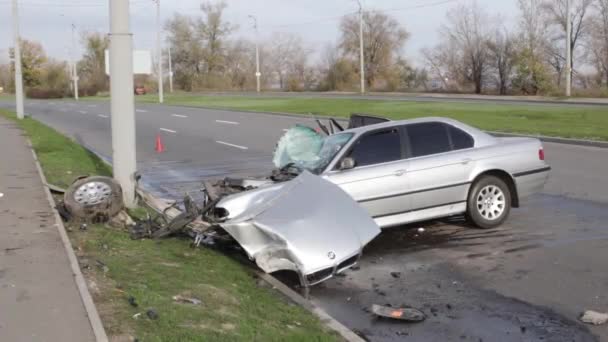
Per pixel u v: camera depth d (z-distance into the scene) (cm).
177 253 803
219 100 5909
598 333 564
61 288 618
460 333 578
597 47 6444
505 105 3834
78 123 3584
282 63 10194
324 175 861
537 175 973
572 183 1291
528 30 6462
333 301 676
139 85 9662
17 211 1002
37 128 2883
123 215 960
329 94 6612
